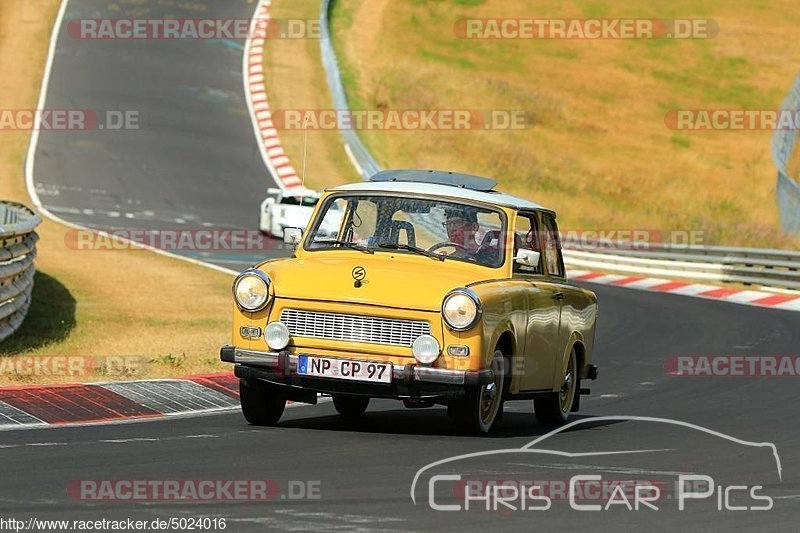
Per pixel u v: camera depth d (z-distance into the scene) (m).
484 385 33.66
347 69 187.12
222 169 142.62
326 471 27.52
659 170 175.12
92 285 71.88
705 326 72.62
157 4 199.12
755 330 71.00
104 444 30.67
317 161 149.25
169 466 27.64
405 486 25.86
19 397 37.06
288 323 33.97
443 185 37.81
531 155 169.88
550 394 38.25
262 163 147.12
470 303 32.72
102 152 142.88
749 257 99.06
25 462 27.59
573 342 39.59
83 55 174.00
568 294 39.06
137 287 73.00
